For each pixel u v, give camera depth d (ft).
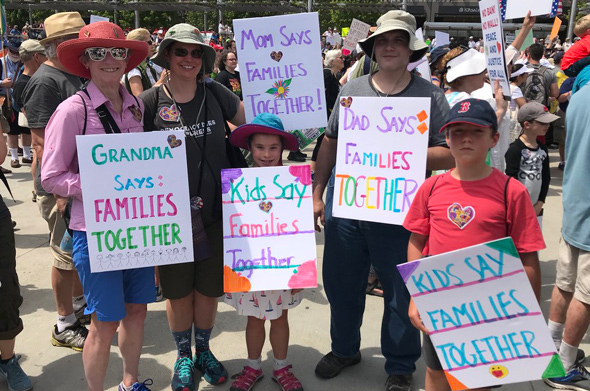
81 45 7.48
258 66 9.69
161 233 8.01
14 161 26.16
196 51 8.46
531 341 6.32
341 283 9.42
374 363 10.44
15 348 10.77
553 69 25.45
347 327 9.71
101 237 7.73
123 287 8.38
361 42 8.71
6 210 8.88
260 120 8.89
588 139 8.71
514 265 6.13
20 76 19.03
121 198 7.76
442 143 8.37
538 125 12.03
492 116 6.40
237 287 8.45
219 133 9.04
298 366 10.32
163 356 10.61
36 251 16.08
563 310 10.14
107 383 9.62
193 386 9.37
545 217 19.74
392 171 8.27
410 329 9.02
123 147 7.66
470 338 6.53
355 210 8.52
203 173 8.81
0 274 8.73
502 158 11.69
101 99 7.75
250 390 9.44
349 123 8.43
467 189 6.71
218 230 9.17
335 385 9.71
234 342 11.20
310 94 9.78
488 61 11.54
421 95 8.45
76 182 7.63
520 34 12.83
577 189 9.05
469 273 6.30
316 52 9.66
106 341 8.23
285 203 8.57
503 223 6.56
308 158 29.17
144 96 8.77
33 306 12.57
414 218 7.27
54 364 10.25
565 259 9.89
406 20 8.20
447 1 98.53
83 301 11.53
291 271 8.45
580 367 9.66
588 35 10.00
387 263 8.79
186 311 9.28
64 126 7.54
